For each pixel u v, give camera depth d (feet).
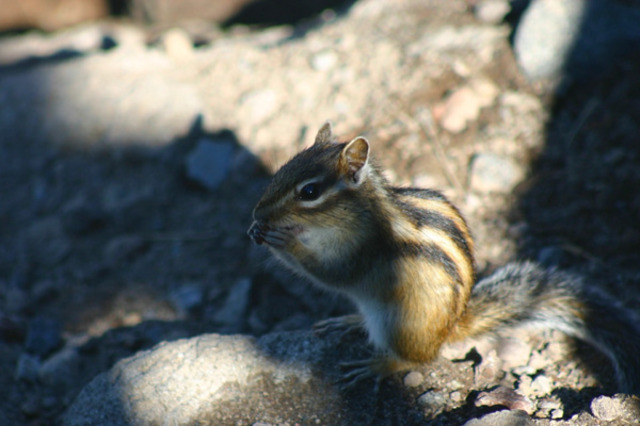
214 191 41.14
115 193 42.34
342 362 25.54
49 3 80.59
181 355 25.84
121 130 44.96
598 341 25.86
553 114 38.78
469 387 24.50
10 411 29.68
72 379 30.81
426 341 24.59
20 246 40.42
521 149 37.65
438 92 41.34
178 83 46.57
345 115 41.78
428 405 23.80
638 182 33.94
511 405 23.11
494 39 42.98
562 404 23.70
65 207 42.32
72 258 39.19
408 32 46.24
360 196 24.97
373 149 39.04
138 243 38.88
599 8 39.14
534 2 40.68
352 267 25.27
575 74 39.22
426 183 36.88
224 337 26.68
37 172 45.19
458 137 38.73
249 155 41.45
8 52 70.23
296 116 42.65
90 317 35.35
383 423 23.43
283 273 34.76
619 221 32.89
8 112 48.60
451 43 43.86
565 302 26.58
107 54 51.08
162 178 42.63
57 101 47.60
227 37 63.72
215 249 37.88
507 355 25.84
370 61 44.42
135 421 24.09
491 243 33.83
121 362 26.00
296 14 73.61
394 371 25.22
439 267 24.35
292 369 25.43
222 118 43.98
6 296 36.91
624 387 24.18
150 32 73.15
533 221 34.35
